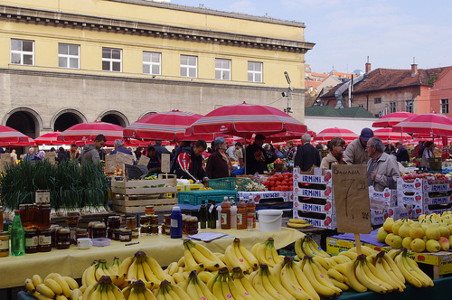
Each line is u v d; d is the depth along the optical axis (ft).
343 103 236.02
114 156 35.09
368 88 228.22
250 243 19.34
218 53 131.03
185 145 37.35
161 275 14.39
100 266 14.30
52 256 15.88
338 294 14.17
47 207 16.72
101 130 59.93
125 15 119.14
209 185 30.81
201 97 127.85
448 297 16.24
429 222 18.71
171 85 123.85
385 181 25.44
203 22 129.29
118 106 117.39
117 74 117.50
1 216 18.06
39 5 109.29
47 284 13.34
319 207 23.32
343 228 15.80
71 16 110.93
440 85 211.00
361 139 28.48
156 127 47.52
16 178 21.91
